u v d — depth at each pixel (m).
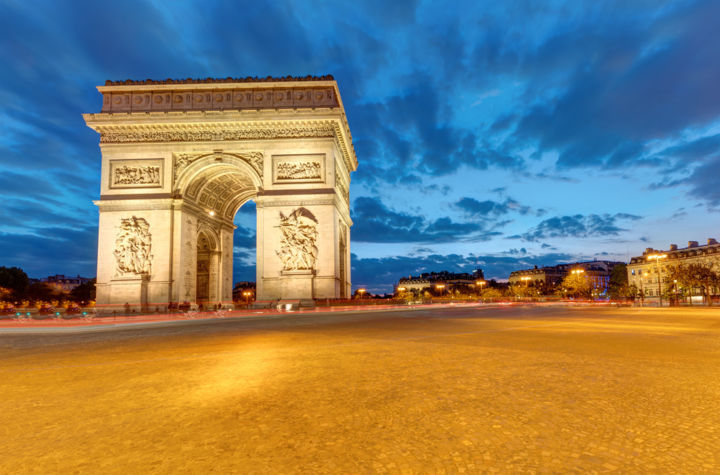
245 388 11.31
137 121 63.50
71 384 12.37
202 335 27.09
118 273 61.50
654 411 8.74
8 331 37.28
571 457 6.46
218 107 64.62
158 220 62.69
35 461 6.65
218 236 78.12
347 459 6.52
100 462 6.58
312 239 61.66
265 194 62.75
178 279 61.81
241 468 6.26
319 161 63.09
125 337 27.77
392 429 7.83
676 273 108.06
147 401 10.19
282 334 26.11
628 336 23.55
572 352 17.06
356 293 138.25
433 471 6.05
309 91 64.50
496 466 6.18
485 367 13.75
